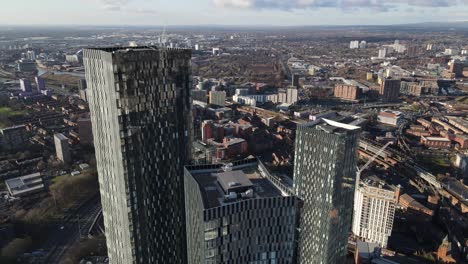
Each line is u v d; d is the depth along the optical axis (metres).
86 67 190.62
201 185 196.38
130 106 188.25
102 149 199.62
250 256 182.50
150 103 199.62
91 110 197.38
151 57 193.75
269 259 186.88
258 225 178.88
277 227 181.62
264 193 189.38
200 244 178.25
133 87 187.50
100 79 184.25
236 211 172.38
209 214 166.50
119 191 198.38
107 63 176.75
